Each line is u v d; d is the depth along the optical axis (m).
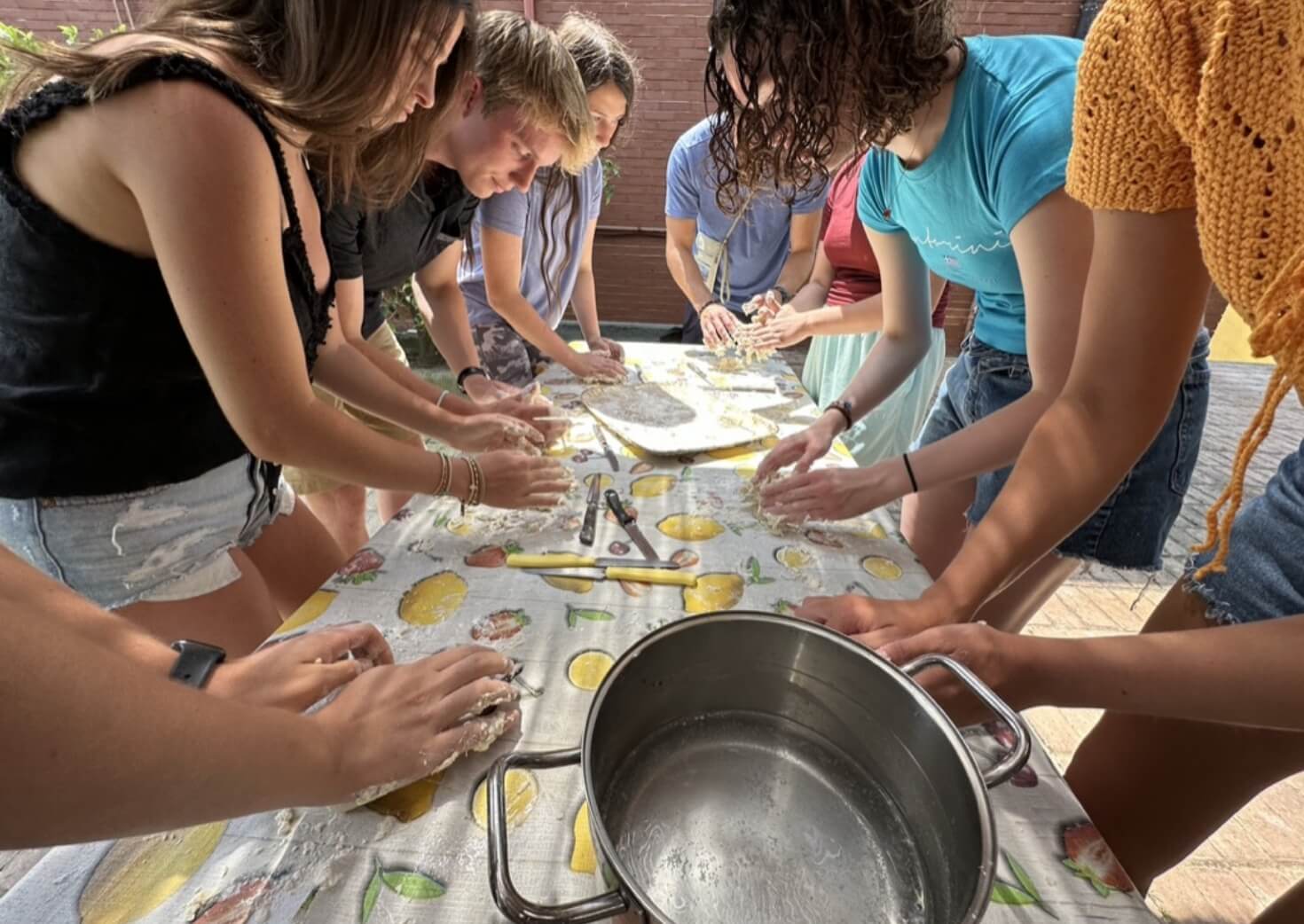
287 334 0.71
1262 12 0.42
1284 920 0.76
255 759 0.41
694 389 1.48
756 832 0.51
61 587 0.50
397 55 0.71
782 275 2.38
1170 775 0.81
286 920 0.47
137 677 0.36
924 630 0.66
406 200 1.39
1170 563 2.20
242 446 0.95
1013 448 0.96
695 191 2.30
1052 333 0.91
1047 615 1.96
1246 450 0.47
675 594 0.82
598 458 1.17
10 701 0.29
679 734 0.57
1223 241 0.48
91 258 0.71
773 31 0.79
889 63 0.80
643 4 3.77
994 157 0.92
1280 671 0.49
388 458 0.88
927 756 0.49
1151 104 0.55
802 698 0.57
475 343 2.00
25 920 0.46
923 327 1.39
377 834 0.53
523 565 0.86
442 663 0.62
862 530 0.97
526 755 0.47
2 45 0.66
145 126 0.59
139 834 0.36
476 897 0.49
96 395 0.78
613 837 0.49
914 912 0.46
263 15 0.70
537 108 1.24
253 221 0.64
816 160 0.87
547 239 1.75
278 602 1.21
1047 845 0.54
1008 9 3.60
